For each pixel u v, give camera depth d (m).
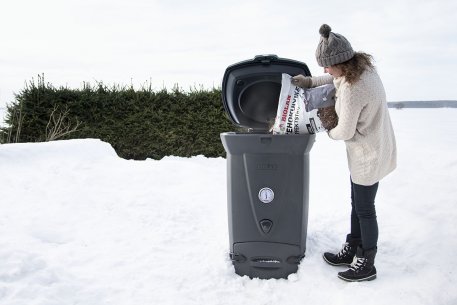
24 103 7.02
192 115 8.41
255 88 2.80
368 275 2.53
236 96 2.83
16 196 3.85
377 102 2.33
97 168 5.05
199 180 5.31
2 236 2.96
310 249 2.96
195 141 8.47
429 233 3.27
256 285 2.62
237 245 2.72
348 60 2.29
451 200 4.05
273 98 2.83
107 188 4.45
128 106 7.94
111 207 3.90
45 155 5.07
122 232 3.38
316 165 7.24
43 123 7.12
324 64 2.33
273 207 2.64
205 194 4.73
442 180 4.91
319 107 2.53
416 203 4.18
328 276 2.64
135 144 8.07
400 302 2.26
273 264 2.70
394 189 4.87
